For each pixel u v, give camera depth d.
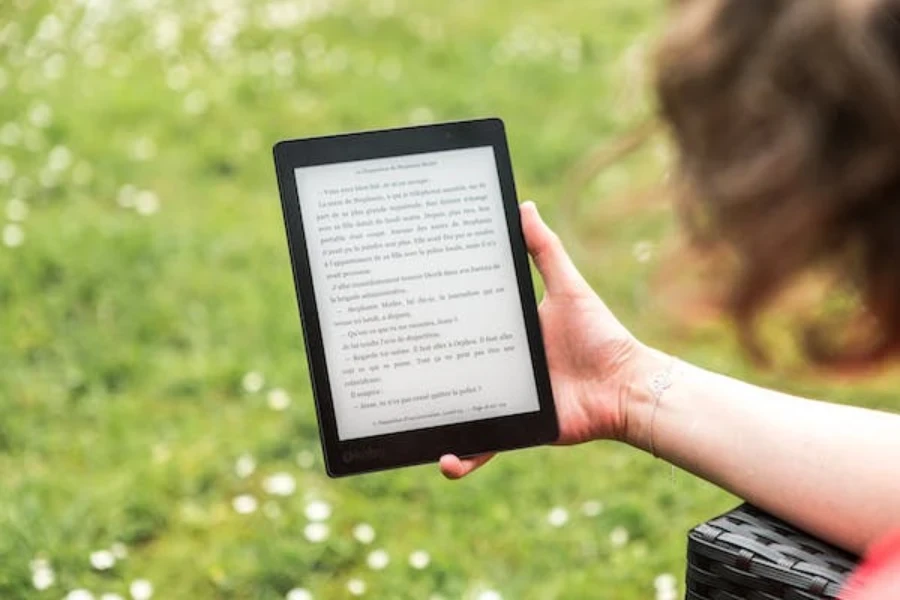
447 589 3.38
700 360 4.66
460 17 8.70
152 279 5.09
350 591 3.38
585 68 7.73
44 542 3.46
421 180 1.90
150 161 6.31
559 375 1.87
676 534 3.76
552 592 3.40
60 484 3.81
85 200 5.86
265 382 4.48
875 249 0.90
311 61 7.75
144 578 3.45
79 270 5.05
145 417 4.29
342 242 1.87
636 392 1.77
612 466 4.08
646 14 8.77
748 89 0.87
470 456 1.86
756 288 0.90
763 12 0.88
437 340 1.87
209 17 8.35
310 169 1.88
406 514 3.81
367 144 1.90
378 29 8.38
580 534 3.69
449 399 1.86
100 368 4.50
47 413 4.26
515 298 1.88
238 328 4.84
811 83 0.87
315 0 8.72
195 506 3.79
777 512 1.57
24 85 7.02
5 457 4.04
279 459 4.08
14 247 5.13
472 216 1.90
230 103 7.06
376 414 1.85
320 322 1.85
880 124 0.85
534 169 6.36
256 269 5.27
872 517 1.48
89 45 7.73
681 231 0.96
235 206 5.98
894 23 0.85
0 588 3.28
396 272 1.87
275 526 3.65
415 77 7.59
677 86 0.91
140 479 3.83
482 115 7.06
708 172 0.90
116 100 6.88
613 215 1.16
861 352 1.03
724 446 1.63
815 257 0.90
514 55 7.93
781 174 0.87
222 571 3.45
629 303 4.87
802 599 1.48
